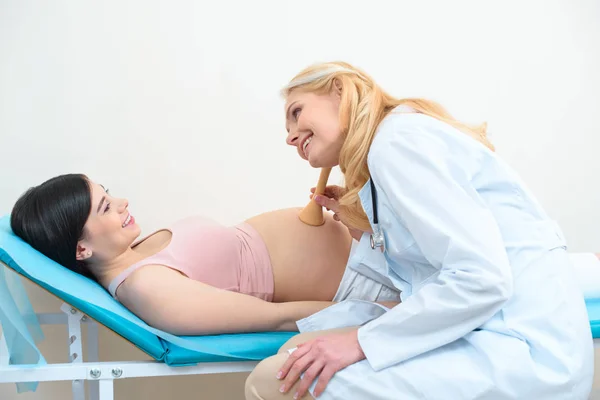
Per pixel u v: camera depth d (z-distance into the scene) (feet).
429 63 7.34
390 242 3.85
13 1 6.30
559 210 7.66
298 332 4.63
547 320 3.36
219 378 6.35
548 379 3.22
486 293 3.22
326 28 7.09
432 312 3.30
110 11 6.52
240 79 6.88
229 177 6.88
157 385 6.23
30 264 3.98
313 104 4.11
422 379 3.30
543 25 7.54
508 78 7.50
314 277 5.11
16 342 4.13
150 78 6.63
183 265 4.71
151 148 6.66
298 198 7.07
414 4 7.27
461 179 3.48
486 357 3.29
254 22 6.89
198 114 6.77
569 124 7.65
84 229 4.50
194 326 4.33
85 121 6.48
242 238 5.16
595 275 5.21
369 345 3.42
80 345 5.09
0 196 6.32
